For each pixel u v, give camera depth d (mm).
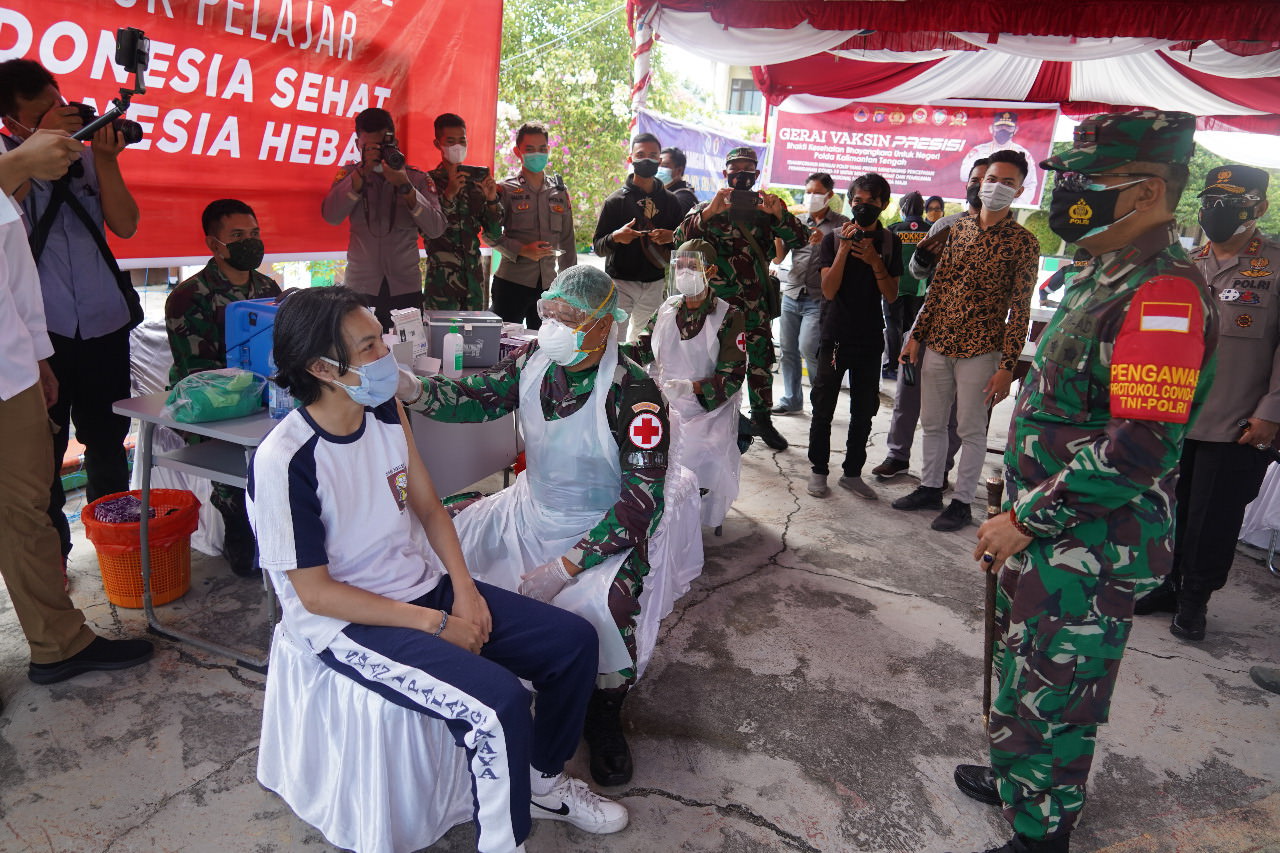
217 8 3729
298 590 1727
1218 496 3012
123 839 1950
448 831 2037
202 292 3084
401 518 1897
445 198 4652
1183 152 1571
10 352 2221
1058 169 1691
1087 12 5277
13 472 2293
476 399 2336
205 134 3812
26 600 2412
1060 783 1875
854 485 4504
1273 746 2553
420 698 1703
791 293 5711
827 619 3180
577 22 12055
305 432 1720
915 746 2459
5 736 2266
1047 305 6211
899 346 5949
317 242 4500
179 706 2438
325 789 1887
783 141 8789
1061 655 1751
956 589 3486
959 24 5500
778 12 5770
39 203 2811
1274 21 4984
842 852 2053
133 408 2586
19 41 3080
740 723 2525
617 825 2061
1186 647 3127
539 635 1929
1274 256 2861
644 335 3607
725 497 3609
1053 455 1753
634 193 5270
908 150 8570
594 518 2363
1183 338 1518
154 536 2805
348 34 4375
